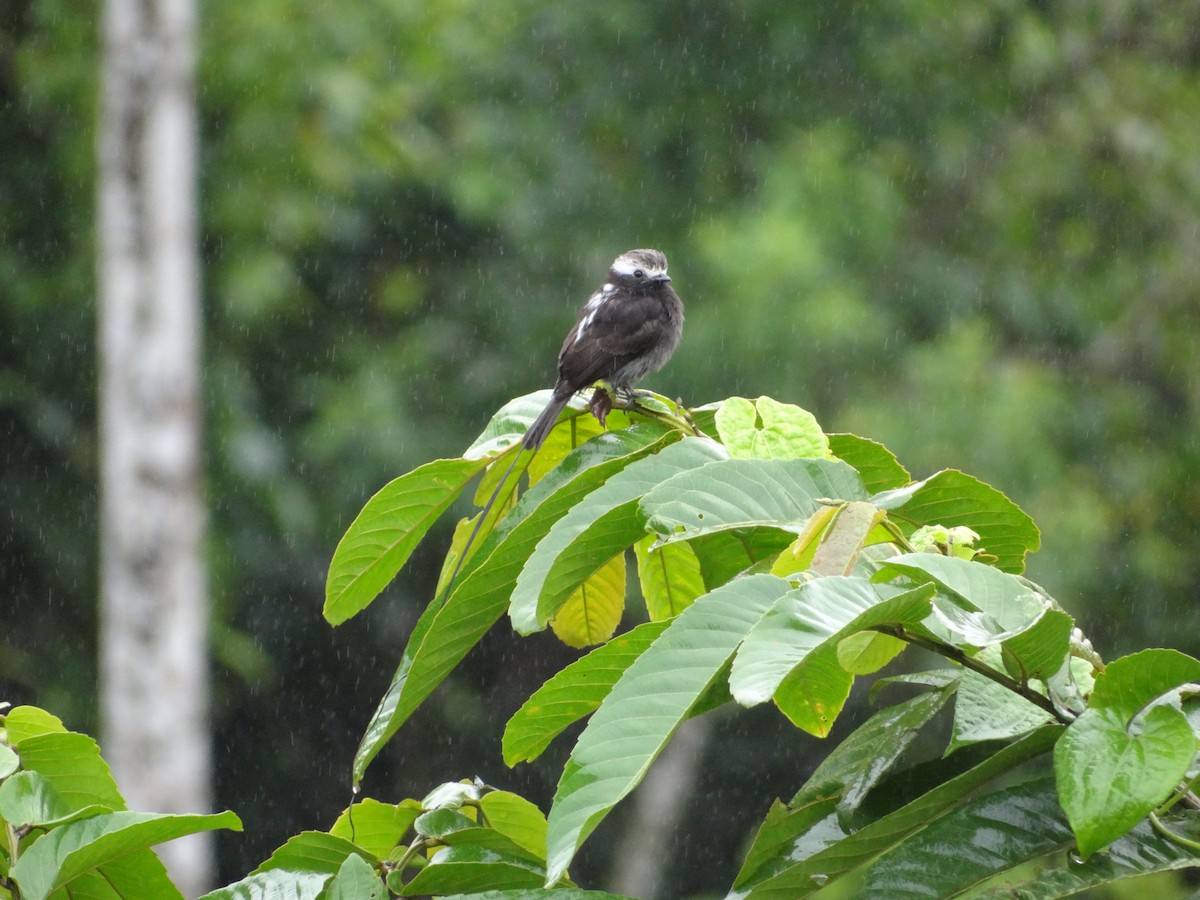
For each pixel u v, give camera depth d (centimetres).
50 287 1700
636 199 1761
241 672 1631
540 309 1734
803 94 1811
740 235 1652
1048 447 1678
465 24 1777
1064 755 192
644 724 189
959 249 1830
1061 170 1888
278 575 1681
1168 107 1975
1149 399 1844
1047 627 206
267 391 1716
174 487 1398
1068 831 216
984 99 1888
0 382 1669
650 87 1781
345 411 1667
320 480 1677
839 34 1814
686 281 1709
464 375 1727
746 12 1781
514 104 1791
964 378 1648
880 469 320
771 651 190
